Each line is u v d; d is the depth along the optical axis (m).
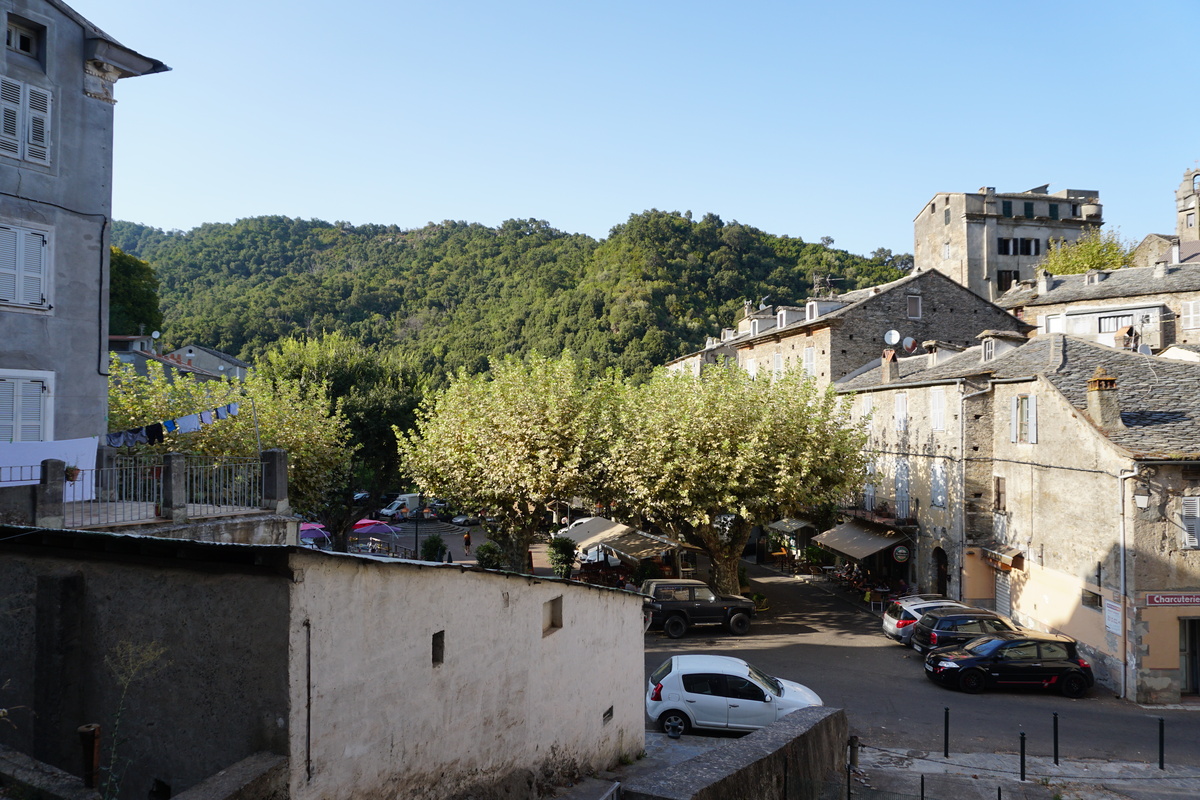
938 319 42.91
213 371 61.81
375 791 6.24
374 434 43.22
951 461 29.14
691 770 9.23
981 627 22.53
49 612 5.93
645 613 20.39
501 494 27.41
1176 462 20.08
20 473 12.60
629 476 26.98
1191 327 40.66
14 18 14.47
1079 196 67.88
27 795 5.04
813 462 26.89
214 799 4.72
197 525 12.34
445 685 7.32
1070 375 24.61
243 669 5.46
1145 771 14.78
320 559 5.60
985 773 14.28
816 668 22.19
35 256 14.55
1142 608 20.16
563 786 9.84
